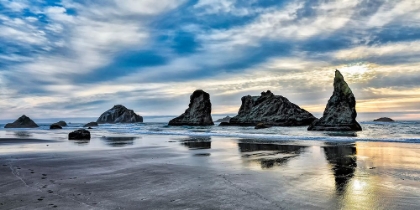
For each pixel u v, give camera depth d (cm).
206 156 1462
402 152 1523
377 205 595
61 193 700
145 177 911
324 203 608
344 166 1109
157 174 964
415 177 890
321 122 4044
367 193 695
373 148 1731
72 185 792
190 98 7600
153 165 1166
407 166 1092
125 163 1222
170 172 1002
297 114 6438
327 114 4034
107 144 2233
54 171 1021
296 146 1936
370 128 4566
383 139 2253
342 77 4072
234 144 2158
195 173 980
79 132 2888
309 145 1995
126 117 13488
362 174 943
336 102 4006
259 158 1370
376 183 807
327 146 1898
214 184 803
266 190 727
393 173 957
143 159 1354
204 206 586
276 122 6262
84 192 711
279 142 2295
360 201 625
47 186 777
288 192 706
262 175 938
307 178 884
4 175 940
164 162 1253
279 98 6750
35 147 1977
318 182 824
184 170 1043
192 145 2109
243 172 997
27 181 845
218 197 658
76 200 636
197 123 7144
